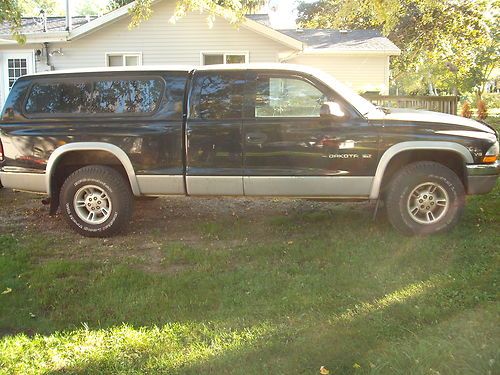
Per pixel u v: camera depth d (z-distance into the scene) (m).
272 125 5.59
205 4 10.30
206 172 5.72
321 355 3.20
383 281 4.39
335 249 5.29
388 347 3.23
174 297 4.24
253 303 4.06
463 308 3.76
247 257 5.20
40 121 6.02
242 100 5.70
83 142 5.88
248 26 16.47
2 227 6.53
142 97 5.91
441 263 4.78
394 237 5.59
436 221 5.61
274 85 5.70
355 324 3.59
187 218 6.83
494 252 4.99
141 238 6.02
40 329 3.74
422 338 3.32
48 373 3.14
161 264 5.11
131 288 4.45
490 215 6.35
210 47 16.86
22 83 6.18
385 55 20.27
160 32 16.84
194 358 3.24
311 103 5.67
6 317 3.92
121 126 5.82
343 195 5.66
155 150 5.78
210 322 3.74
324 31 22.75
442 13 24.91
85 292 4.39
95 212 6.06
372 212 6.77
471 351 3.09
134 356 3.31
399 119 5.60
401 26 25.94
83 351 3.38
